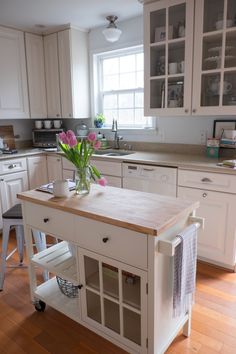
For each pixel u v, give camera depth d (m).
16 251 2.79
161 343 1.44
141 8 2.94
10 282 2.29
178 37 2.61
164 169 2.55
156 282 1.29
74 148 1.63
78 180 1.71
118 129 3.60
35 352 1.62
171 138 3.19
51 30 3.56
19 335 1.74
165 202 1.54
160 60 2.79
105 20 3.28
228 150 2.72
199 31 2.42
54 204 1.56
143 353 1.40
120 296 1.42
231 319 1.83
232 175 2.19
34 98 3.73
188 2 2.43
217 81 2.49
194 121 2.97
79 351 1.62
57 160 3.54
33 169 3.52
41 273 2.39
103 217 1.35
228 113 2.42
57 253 1.93
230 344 1.63
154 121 3.30
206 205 2.37
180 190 2.49
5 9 2.87
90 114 3.88
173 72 2.70
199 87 2.52
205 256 2.47
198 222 1.51
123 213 1.38
